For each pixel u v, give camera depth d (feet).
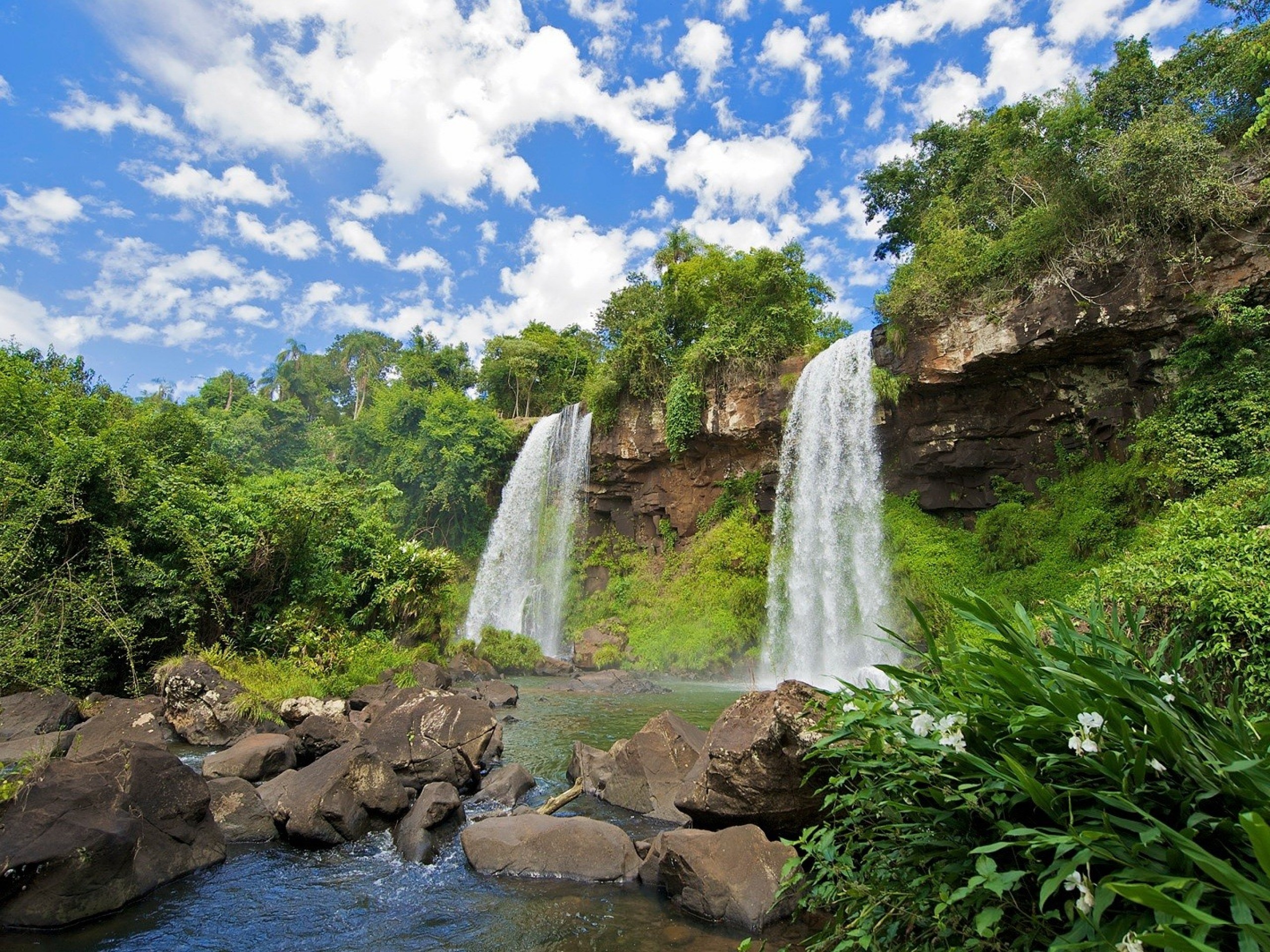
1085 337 50.24
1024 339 53.11
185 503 42.86
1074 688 7.39
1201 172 44.60
